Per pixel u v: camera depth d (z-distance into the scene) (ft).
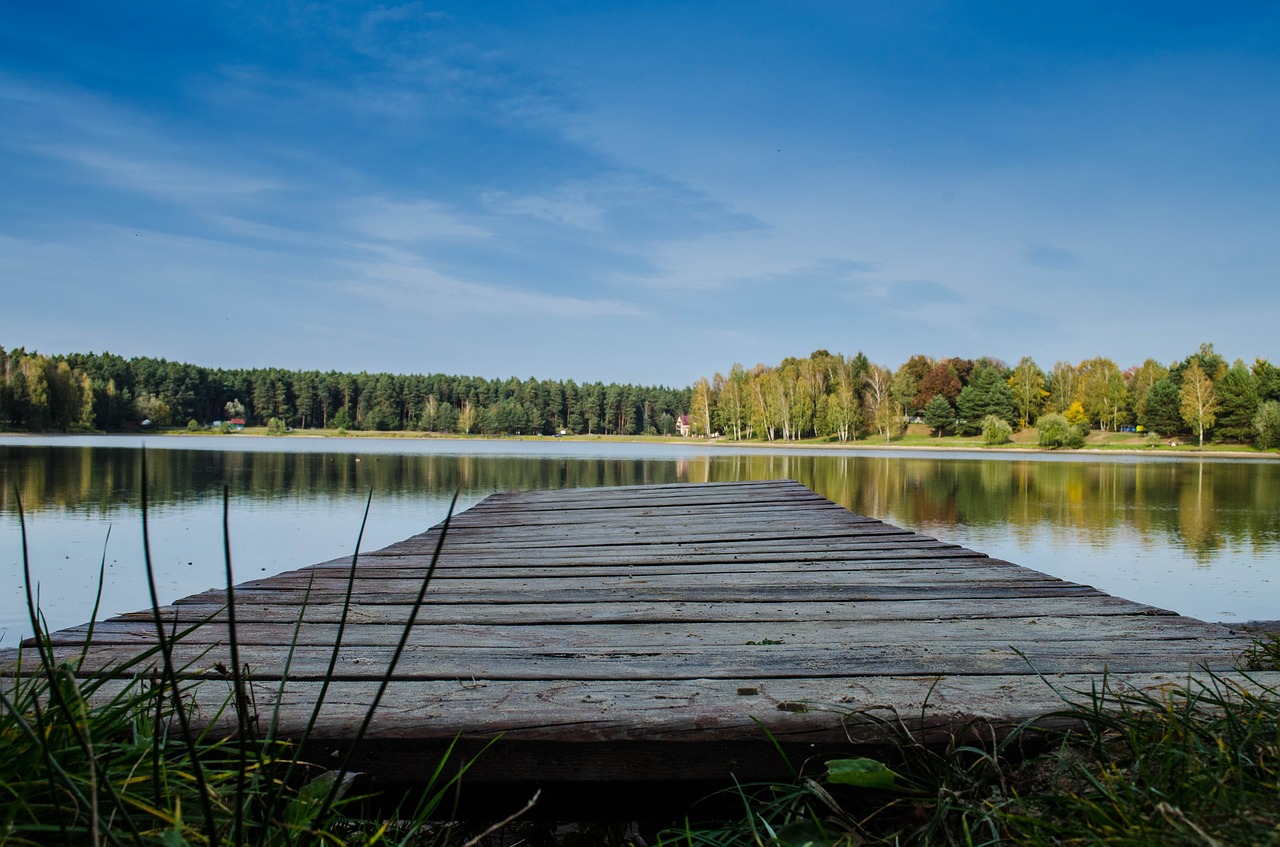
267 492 43.55
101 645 6.42
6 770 2.93
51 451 82.99
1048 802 3.56
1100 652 6.29
